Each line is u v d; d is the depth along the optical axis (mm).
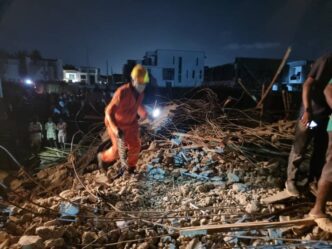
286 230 2799
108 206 3590
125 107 4125
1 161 8656
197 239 2760
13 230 3078
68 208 3367
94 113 15578
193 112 7273
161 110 7656
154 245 2840
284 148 5508
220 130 6102
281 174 4383
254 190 3775
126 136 4324
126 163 4355
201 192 3867
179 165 4828
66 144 10227
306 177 3594
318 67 2928
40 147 10102
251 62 33469
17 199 4949
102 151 5008
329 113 3109
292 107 9516
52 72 46406
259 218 3062
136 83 4129
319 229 2768
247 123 7516
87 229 3066
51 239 2734
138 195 3814
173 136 6109
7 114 14453
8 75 41875
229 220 3068
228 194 3732
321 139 3285
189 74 47375
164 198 3758
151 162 4922
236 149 5203
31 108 15281
